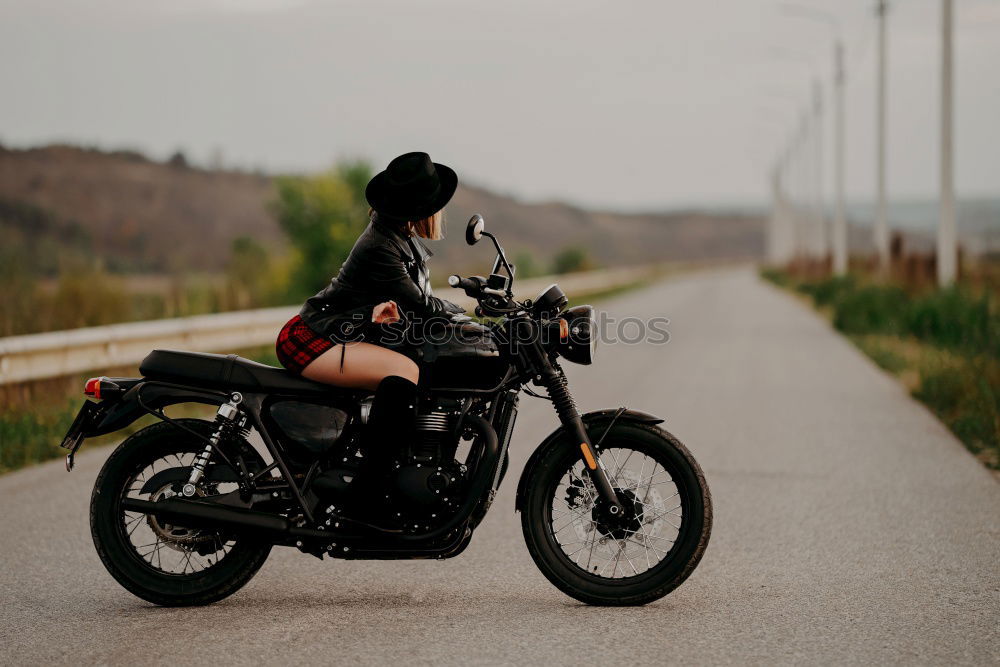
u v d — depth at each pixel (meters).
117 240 160.50
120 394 9.34
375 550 9.13
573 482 9.59
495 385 9.21
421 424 9.09
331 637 8.66
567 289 80.62
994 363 22.66
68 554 11.23
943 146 40.69
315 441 9.12
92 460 16.47
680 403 22.30
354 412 9.29
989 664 8.06
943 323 33.19
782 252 157.12
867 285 48.47
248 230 178.12
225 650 8.36
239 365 9.39
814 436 18.34
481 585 10.16
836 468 15.64
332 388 9.27
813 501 13.59
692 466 9.34
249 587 10.09
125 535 9.41
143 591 9.34
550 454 9.46
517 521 12.73
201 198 183.88
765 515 12.86
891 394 23.75
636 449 9.48
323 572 10.62
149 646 8.45
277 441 9.31
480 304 9.22
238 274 46.06
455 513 9.05
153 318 30.89
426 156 9.09
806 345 36.62
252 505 9.22
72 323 26.73
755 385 25.36
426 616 9.20
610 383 25.80
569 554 10.45
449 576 10.46
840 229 69.25
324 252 67.50
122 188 178.88
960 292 35.16
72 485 14.66
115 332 22.62
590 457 9.27
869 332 39.88
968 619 9.08
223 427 9.34
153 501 9.21
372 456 8.96
